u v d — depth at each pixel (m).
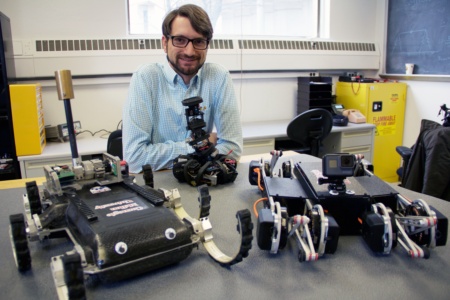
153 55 2.77
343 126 2.93
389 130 3.37
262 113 3.37
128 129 1.51
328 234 0.77
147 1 2.89
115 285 0.69
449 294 0.66
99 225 0.70
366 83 3.18
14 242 0.72
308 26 3.53
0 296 0.67
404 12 3.34
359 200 0.85
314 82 3.17
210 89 1.64
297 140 2.54
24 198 0.91
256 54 3.11
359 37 3.65
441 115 3.09
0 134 2.40
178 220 0.76
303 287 0.68
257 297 0.65
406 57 3.37
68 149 2.33
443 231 0.79
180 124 1.61
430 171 1.98
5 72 2.13
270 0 3.30
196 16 1.38
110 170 0.99
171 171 1.47
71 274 0.56
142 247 0.68
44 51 2.53
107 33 2.75
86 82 2.71
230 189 1.23
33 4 2.53
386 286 0.68
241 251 0.70
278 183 1.00
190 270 0.74
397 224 0.79
